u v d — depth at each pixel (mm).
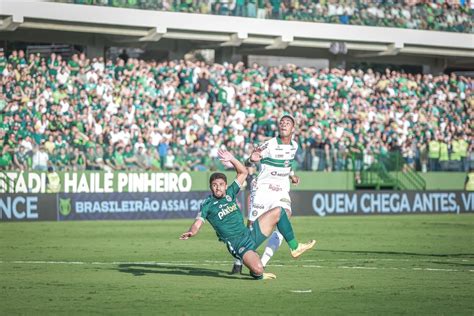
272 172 26734
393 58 89812
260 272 25047
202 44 81188
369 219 62312
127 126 64938
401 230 51250
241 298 21828
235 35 77562
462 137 77250
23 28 71375
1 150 58344
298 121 72125
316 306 20547
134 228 51750
